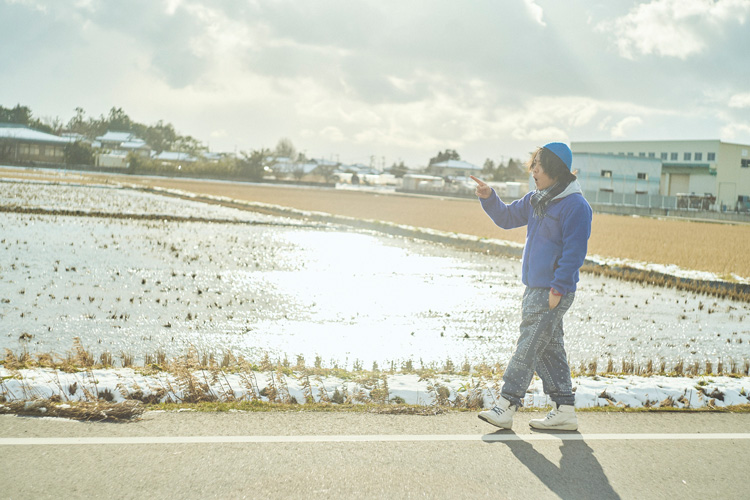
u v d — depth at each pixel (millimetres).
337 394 5172
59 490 3201
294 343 9070
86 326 9438
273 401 4977
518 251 24906
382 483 3404
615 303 14617
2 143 114312
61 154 121938
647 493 3453
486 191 4797
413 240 29312
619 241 32344
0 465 3480
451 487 3396
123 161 127125
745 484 3617
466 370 7121
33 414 4355
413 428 4371
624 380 5930
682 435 4445
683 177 89250
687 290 17688
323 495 3232
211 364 6594
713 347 10273
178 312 10836
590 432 4469
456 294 14516
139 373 5562
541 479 3572
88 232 23422
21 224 24453
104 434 4027
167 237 23750
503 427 4426
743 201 90188
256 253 20750
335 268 18188
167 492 3217
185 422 4328
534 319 4441
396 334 10000
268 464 3611
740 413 5105
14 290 11867
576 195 4406
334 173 169500
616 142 93875
